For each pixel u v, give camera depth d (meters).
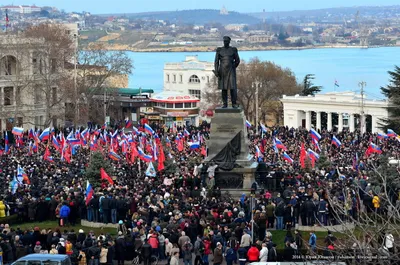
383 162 94.25
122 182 104.00
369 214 84.75
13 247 75.69
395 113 184.62
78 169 116.44
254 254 73.31
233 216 84.50
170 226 79.75
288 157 120.62
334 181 100.94
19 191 98.06
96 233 87.38
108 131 170.25
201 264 76.75
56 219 94.56
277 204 89.19
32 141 147.38
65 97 199.88
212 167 104.44
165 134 172.38
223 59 108.44
